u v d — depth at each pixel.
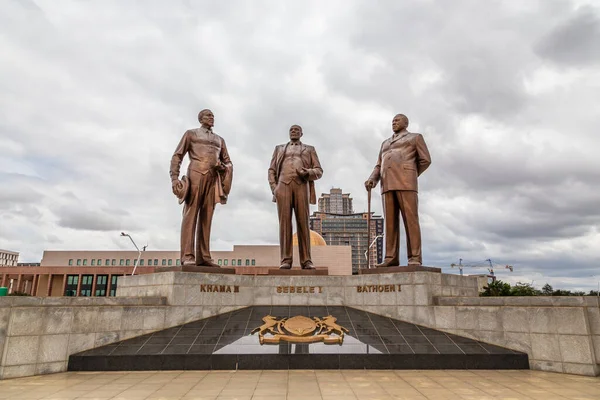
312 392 7.59
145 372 9.32
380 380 8.56
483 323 10.77
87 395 7.36
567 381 8.61
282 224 14.40
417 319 11.79
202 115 13.90
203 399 7.11
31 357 9.09
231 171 14.21
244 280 13.16
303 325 11.08
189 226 13.11
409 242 13.05
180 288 11.84
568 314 9.70
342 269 53.38
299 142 14.86
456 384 8.26
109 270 59.78
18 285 59.78
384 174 13.55
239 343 10.28
